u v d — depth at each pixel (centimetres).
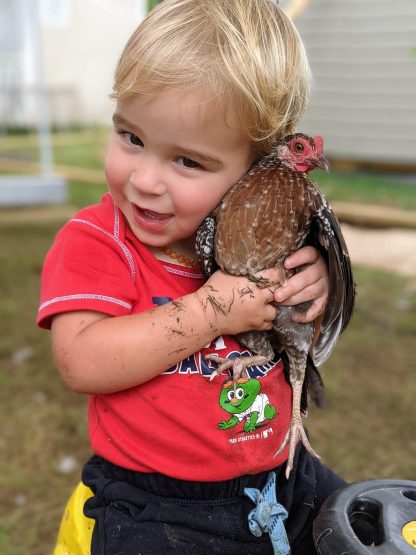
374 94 937
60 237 139
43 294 134
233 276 128
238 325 128
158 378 134
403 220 639
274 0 156
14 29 867
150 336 126
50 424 307
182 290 139
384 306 450
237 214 125
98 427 142
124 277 134
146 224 131
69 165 971
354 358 373
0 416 312
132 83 120
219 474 135
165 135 122
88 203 743
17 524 247
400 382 347
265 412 140
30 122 1351
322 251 138
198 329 127
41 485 268
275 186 126
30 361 367
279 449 138
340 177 927
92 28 1548
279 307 133
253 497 138
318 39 956
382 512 117
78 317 130
